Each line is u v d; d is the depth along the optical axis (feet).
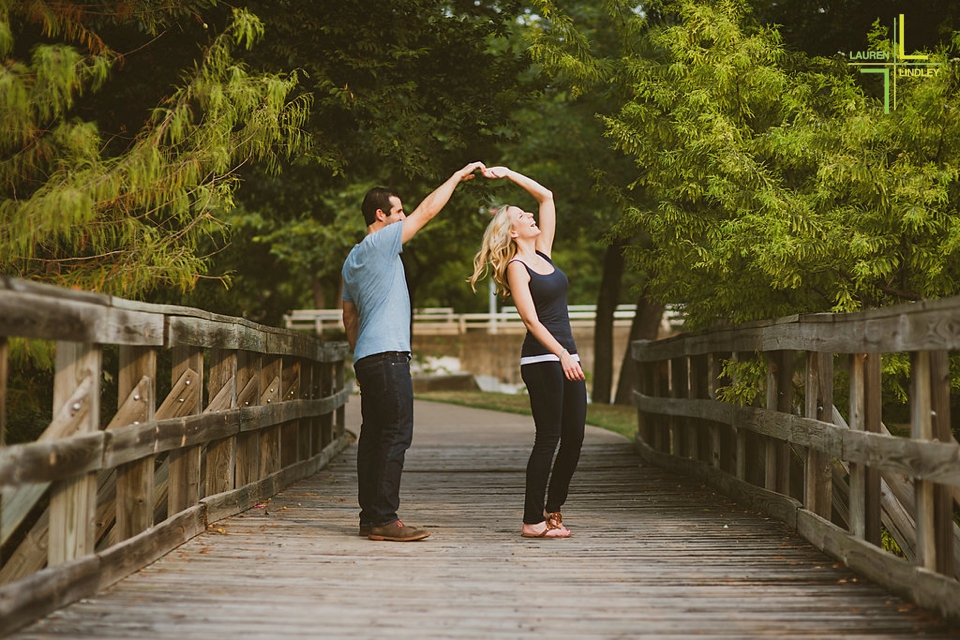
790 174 28.22
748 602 16.55
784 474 25.53
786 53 29.60
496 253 22.50
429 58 38.70
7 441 29.86
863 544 18.53
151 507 19.61
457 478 36.45
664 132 29.12
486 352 144.56
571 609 15.98
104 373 35.78
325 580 17.97
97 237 24.35
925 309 15.42
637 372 46.34
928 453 15.52
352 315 23.49
